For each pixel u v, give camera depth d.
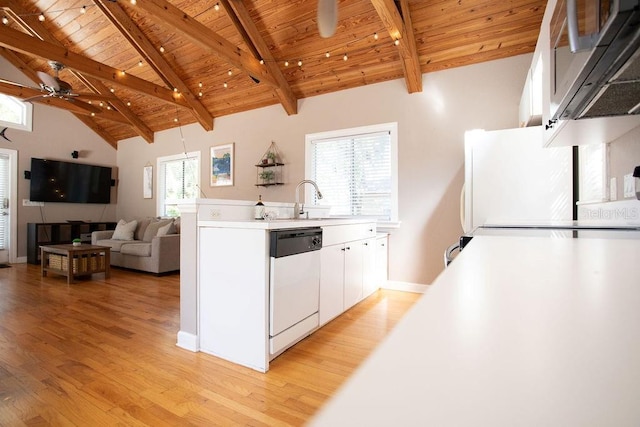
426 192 3.92
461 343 0.32
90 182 6.85
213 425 1.50
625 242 1.05
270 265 2.05
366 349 2.32
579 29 0.96
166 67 4.95
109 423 1.50
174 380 1.88
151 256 4.81
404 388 0.23
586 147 2.45
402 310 3.20
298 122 4.89
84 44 5.01
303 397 1.73
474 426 0.17
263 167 5.20
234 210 2.56
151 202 6.84
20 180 6.00
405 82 4.00
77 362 2.08
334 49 4.01
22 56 5.70
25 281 4.37
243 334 2.08
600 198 2.24
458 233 3.76
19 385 1.80
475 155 2.83
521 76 3.46
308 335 2.55
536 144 2.67
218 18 4.01
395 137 4.10
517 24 3.21
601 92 1.24
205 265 2.26
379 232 4.14
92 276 4.77
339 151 4.57
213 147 5.86
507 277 0.61
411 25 3.43
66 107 5.35
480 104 3.64
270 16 3.86
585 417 0.18
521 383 0.23
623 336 0.32
